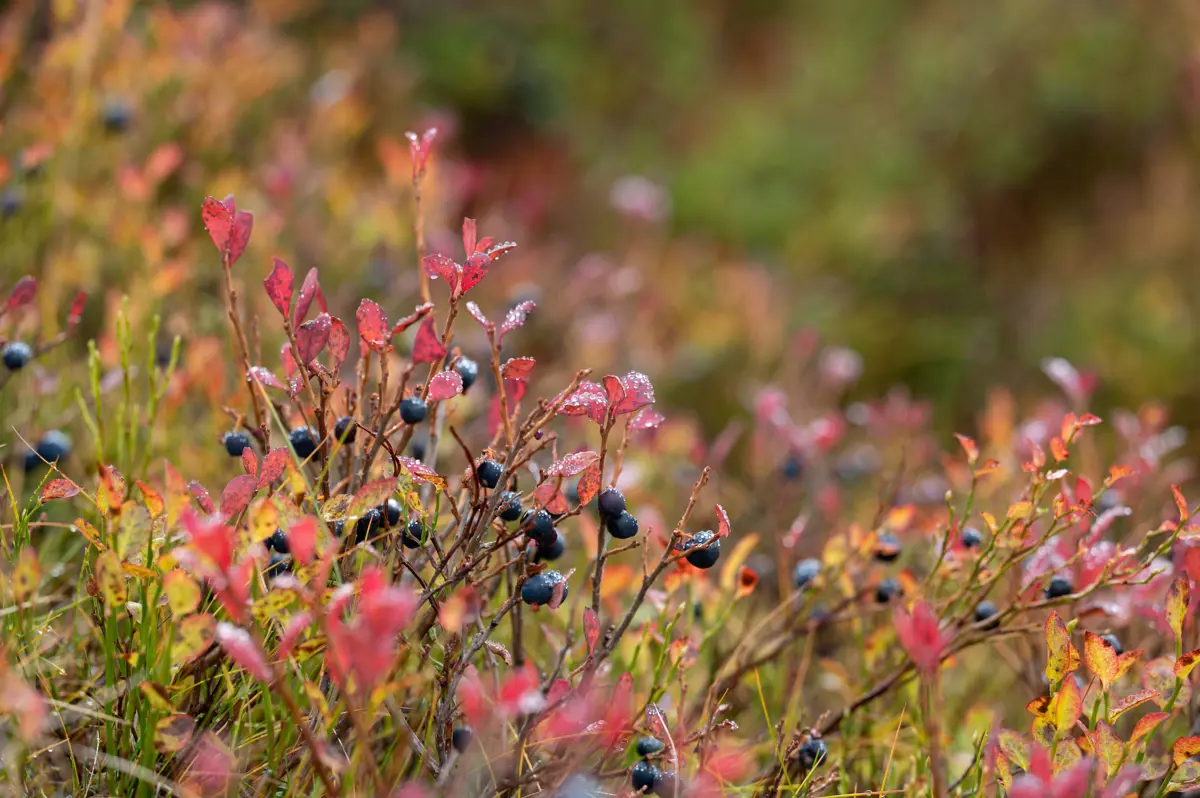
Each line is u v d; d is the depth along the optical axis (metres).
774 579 2.42
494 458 1.47
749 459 3.51
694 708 1.77
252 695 1.41
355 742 1.43
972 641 1.73
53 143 2.63
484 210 5.13
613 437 2.63
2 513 1.81
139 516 1.24
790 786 1.53
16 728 1.29
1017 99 6.66
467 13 6.54
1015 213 6.46
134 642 1.41
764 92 7.37
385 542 1.46
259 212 3.28
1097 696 1.40
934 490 2.87
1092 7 6.79
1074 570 1.86
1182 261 5.66
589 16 7.13
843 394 4.96
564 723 1.11
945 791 1.51
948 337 5.30
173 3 4.62
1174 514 2.42
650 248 4.93
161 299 2.47
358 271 3.37
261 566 1.25
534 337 3.68
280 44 4.73
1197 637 1.74
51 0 3.35
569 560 2.35
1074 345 5.26
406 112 5.11
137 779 1.32
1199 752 1.36
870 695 1.77
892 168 6.51
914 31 7.36
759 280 4.87
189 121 3.48
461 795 1.29
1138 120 6.51
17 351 1.80
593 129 6.57
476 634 1.40
